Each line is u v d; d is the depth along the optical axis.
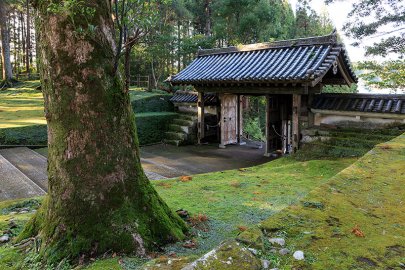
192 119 11.95
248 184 5.59
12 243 2.95
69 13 2.45
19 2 22.97
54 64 2.65
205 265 1.40
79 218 2.62
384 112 7.29
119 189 2.75
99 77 2.69
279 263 1.48
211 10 21.61
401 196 2.36
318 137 8.17
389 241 1.68
